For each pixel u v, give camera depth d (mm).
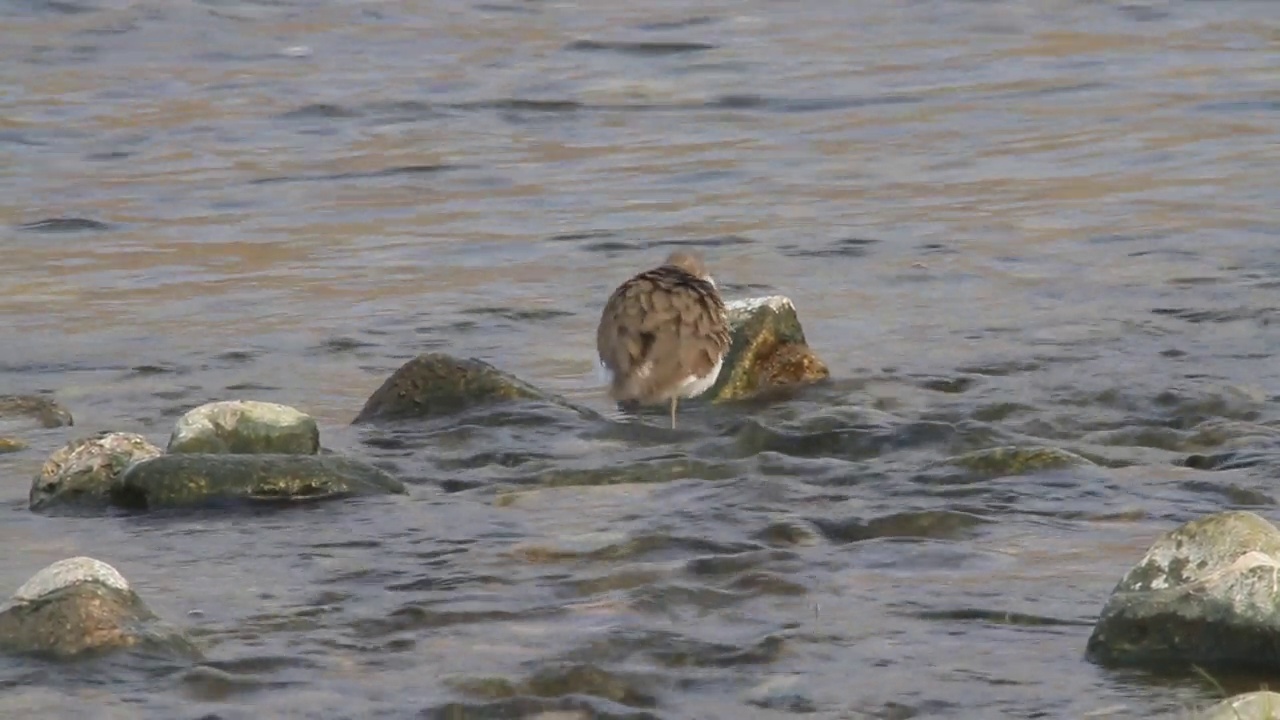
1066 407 17141
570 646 11258
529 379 18859
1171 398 17203
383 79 36281
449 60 37781
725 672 10906
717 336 16859
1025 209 26188
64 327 21172
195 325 21219
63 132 32438
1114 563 12539
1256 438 15539
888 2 42375
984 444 15820
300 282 23266
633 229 25844
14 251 25062
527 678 10820
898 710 10375
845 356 19219
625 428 16516
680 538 13203
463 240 25422
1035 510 13750
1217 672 10625
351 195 28297
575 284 22969
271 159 30688
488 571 12680
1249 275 22188
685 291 16875
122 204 27797
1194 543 11117
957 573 12430
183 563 13008
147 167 30219
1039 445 15219
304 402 18062
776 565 12594
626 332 16703
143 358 19781
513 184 28859
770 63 37156
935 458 15430
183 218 26938
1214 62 36344
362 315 21547
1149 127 31406
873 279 22688
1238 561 10922
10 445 16266
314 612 11969
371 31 40281
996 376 18297
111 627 11219
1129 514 13617
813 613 11742
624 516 13789
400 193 28391
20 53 38156
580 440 16219
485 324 21125
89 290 22969
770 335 18250
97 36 39594
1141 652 10852
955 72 36219
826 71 36469
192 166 30250
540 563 12836
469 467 15586
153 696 10641
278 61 37844
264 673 10961
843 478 14672
